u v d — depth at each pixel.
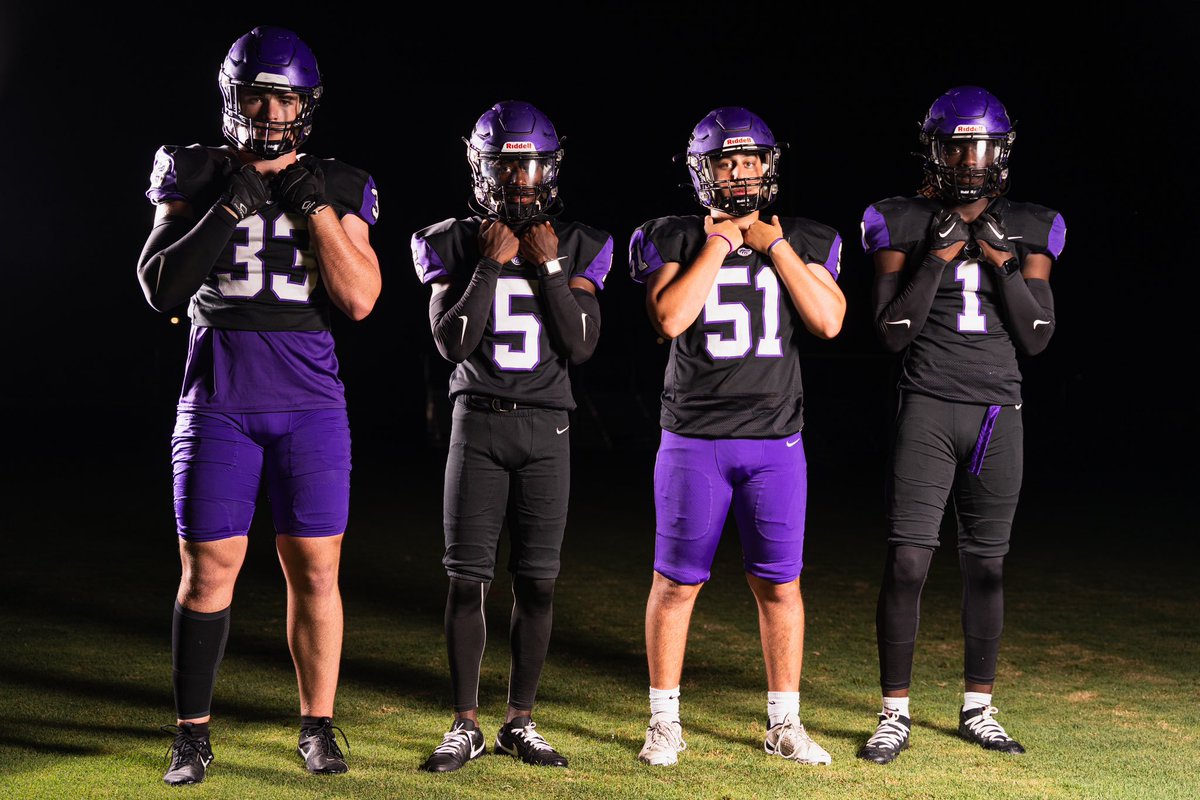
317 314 3.06
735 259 3.27
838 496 9.26
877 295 3.40
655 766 3.07
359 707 3.63
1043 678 4.06
